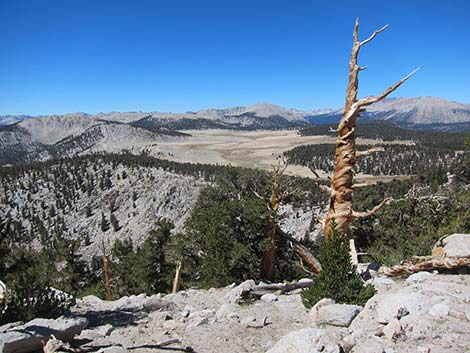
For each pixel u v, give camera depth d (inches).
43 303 392.2
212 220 799.7
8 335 290.7
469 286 362.6
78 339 345.4
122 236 6614.2
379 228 920.3
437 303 302.5
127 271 1362.0
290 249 897.5
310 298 410.9
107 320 430.6
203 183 7549.2
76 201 7554.1
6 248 698.8
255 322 379.2
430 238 641.6
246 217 786.2
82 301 582.2
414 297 307.1
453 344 240.7
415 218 834.2
